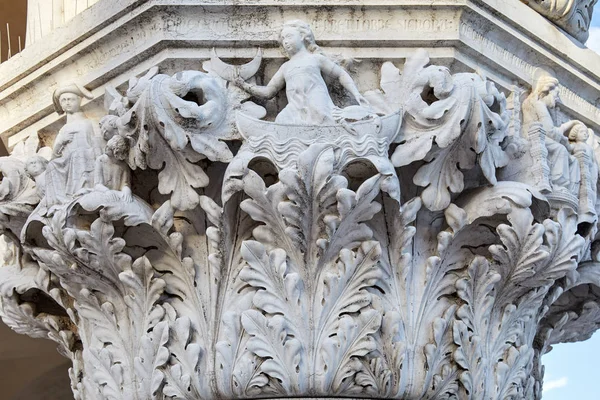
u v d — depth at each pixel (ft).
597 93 24.09
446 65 20.77
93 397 21.39
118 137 20.08
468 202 20.53
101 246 20.29
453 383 20.39
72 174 21.08
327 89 20.16
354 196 18.76
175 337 20.30
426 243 20.68
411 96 19.66
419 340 20.10
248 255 19.62
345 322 19.44
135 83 20.10
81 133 21.45
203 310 20.31
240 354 19.66
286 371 19.33
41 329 24.27
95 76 21.84
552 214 21.29
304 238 19.44
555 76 23.04
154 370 20.26
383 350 19.71
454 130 19.44
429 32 20.52
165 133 19.31
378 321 19.53
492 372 21.11
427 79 19.69
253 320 19.51
